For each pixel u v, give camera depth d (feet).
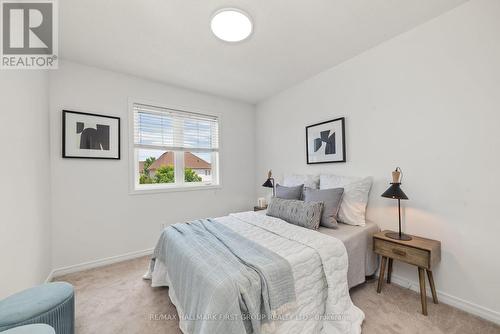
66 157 7.48
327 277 4.78
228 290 3.53
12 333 2.90
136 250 8.97
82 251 7.82
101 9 5.26
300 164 10.06
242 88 10.50
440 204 5.77
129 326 4.97
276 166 11.44
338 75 8.26
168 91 9.89
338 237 5.84
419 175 6.16
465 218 5.36
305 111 9.69
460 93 5.41
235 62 8.00
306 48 7.13
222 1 5.10
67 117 7.52
